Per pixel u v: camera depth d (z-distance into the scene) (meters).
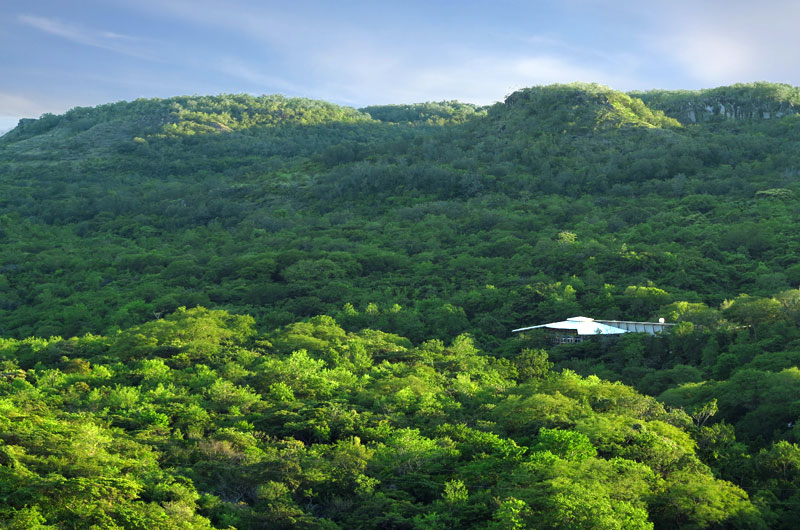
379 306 164.50
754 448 82.44
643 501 63.34
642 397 89.75
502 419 85.75
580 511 57.38
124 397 92.31
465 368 113.88
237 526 62.47
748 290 155.50
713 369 109.19
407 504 64.88
